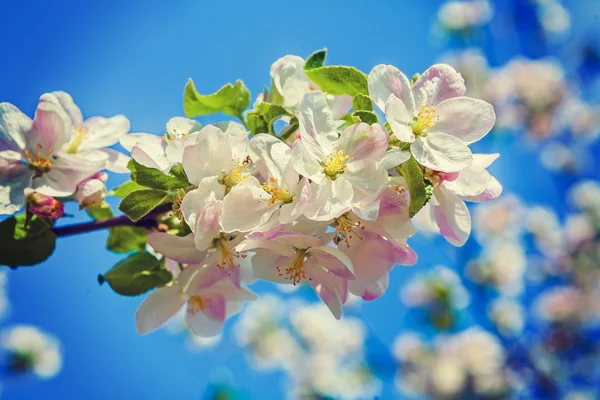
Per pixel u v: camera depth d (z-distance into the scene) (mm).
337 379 1256
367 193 459
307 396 1234
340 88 488
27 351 1140
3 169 482
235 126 472
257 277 479
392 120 467
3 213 477
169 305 492
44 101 484
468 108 476
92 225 485
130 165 469
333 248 462
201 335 503
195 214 457
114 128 506
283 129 492
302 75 510
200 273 470
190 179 462
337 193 461
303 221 466
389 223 462
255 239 459
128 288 486
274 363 1250
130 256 489
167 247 467
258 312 1257
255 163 460
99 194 485
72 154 490
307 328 1257
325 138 466
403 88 477
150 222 484
